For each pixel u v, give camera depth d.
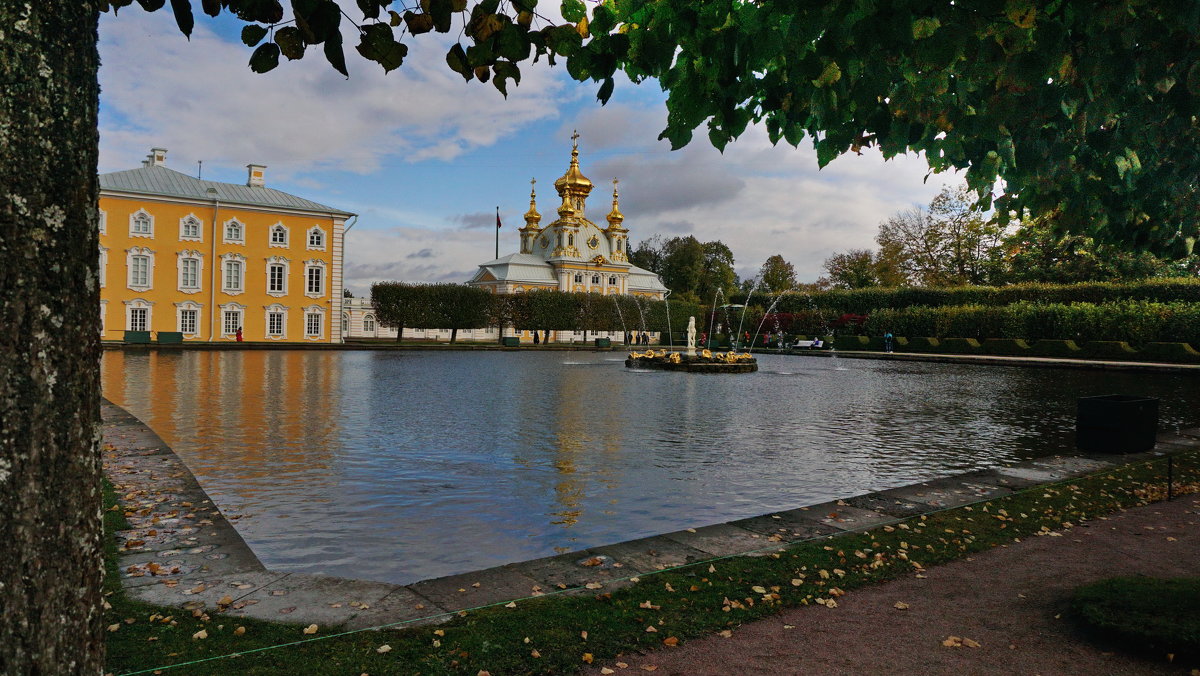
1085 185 5.10
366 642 3.71
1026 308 41.06
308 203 52.53
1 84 1.31
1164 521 6.52
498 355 42.44
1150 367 29.53
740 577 4.87
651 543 5.70
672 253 101.19
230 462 9.32
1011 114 3.99
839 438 12.14
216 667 3.39
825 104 4.02
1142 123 4.52
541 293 60.16
